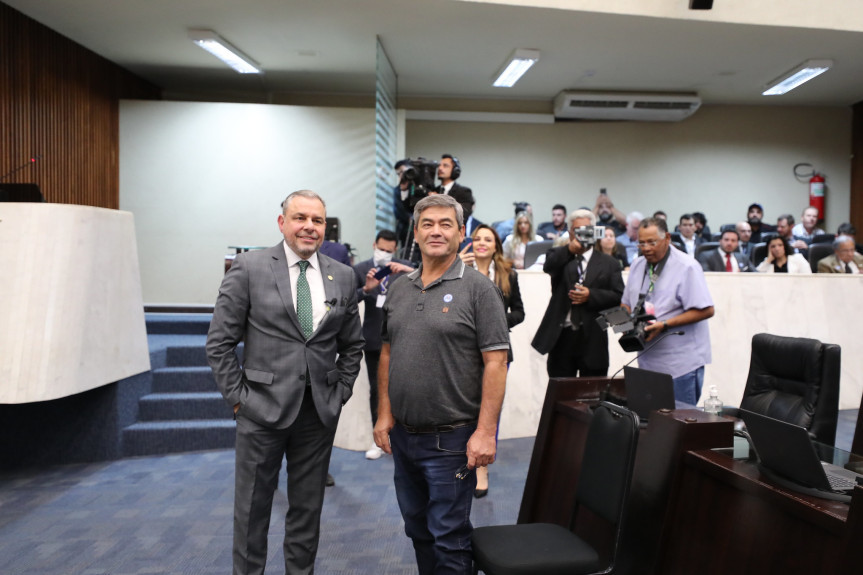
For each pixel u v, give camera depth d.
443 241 2.06
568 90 8.71
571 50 7.01
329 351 2.40
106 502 3.54
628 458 1.92
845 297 5.53
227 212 7.69
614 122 9.47
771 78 8.11
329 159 7.79
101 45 6.91
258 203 7.72
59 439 4.34
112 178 7.53
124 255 4.54
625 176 9.48
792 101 9.37
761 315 5.34
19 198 4.34
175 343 5.25
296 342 2.32
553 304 3.54
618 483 1.94
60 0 5.73
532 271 4.96
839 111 9.66
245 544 2.28
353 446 4.52
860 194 9.47
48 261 3.86
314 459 2.39
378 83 6.40
